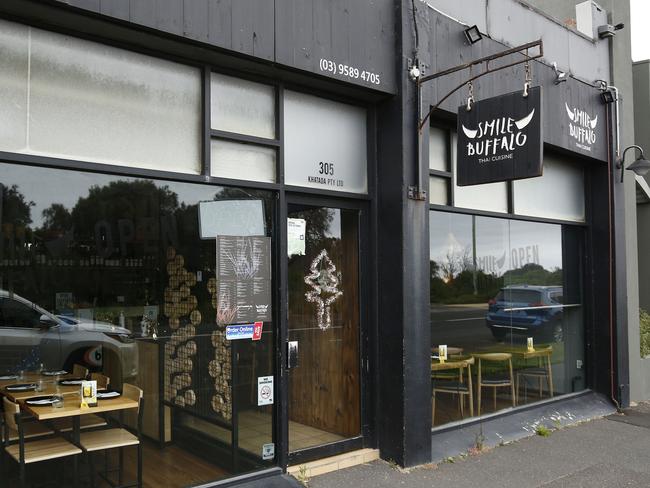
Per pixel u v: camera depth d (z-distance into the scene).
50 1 3.65
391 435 5.54
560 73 7.44
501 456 6.01
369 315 5.71
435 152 6.42
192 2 4.26
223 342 4.82
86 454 4.24
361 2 5.34
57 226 4.06
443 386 6.41
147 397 4.50
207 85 4.67
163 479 4.53
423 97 5.72
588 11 8.44
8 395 4.02
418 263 5.61
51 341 4.15
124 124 4.29
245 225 4.92
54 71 4.00
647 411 8.12
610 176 8.41
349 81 5.20
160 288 4.53
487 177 5.57
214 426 4.77
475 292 6.85
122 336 4.41
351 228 5.71
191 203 4.65
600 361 8.41
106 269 4.30
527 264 7.63
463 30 6.24
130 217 4.37
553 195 8.07
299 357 5.31
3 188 3.84
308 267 5.38
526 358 7.50
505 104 5.45
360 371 5.66
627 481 5.45
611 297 8.32
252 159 4.97
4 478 3.96
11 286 3.95
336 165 5.53
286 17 4.80
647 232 10.87
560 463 5.87
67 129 4.04
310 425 5.37
